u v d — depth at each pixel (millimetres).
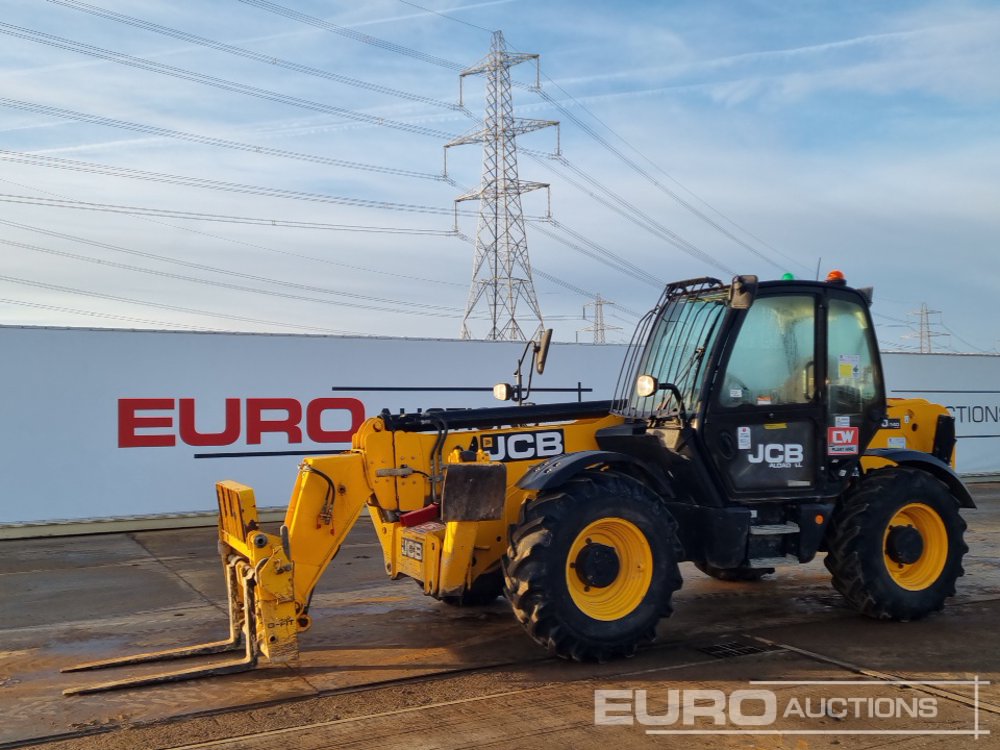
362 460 5320
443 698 4418
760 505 5684
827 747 3789
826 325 5812
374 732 3973
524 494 5609
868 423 5938
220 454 11375
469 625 5898
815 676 4738
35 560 8875
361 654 5219
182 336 11203
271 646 4586
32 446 10453
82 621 6227
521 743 3834
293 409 11766
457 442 5625
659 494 5559
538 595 4801
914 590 5934
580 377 13484
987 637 5535
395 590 7105
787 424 5715
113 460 10836
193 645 5523
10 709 4348
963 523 6129
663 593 5043
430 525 5359
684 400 5625
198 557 8992
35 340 10492
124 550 9500
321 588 7211
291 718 4160
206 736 3953
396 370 12336
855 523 5840
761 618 6059
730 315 5555
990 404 16406
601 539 5094
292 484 11758
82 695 4527
